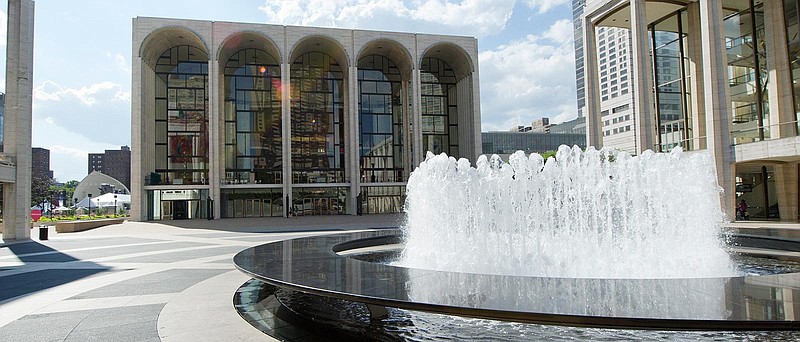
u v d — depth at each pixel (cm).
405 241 1369
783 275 582
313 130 5006
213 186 4334
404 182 4894
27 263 1421
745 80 2878
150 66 4534
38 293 924
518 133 11331
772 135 2647
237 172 4750
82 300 844
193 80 4750
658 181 1455
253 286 903
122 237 2506
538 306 449
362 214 4825
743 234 1199
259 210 4688
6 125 2484
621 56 12406
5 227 2420
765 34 2688
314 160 4978
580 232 1467
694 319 399
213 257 1508
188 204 4512
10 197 2445
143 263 1373
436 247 1267
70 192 10325
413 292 517
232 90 4825
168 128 4672
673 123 3231
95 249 1847
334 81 5116
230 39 4472
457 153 5372
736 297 469
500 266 1005
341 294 519
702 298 468
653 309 431
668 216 1439
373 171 5062
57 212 6362
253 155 4812
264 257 833
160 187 4309
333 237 1272
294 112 4959
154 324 660
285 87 4575
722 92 2528
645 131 2836
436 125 5366
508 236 1356
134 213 4197
